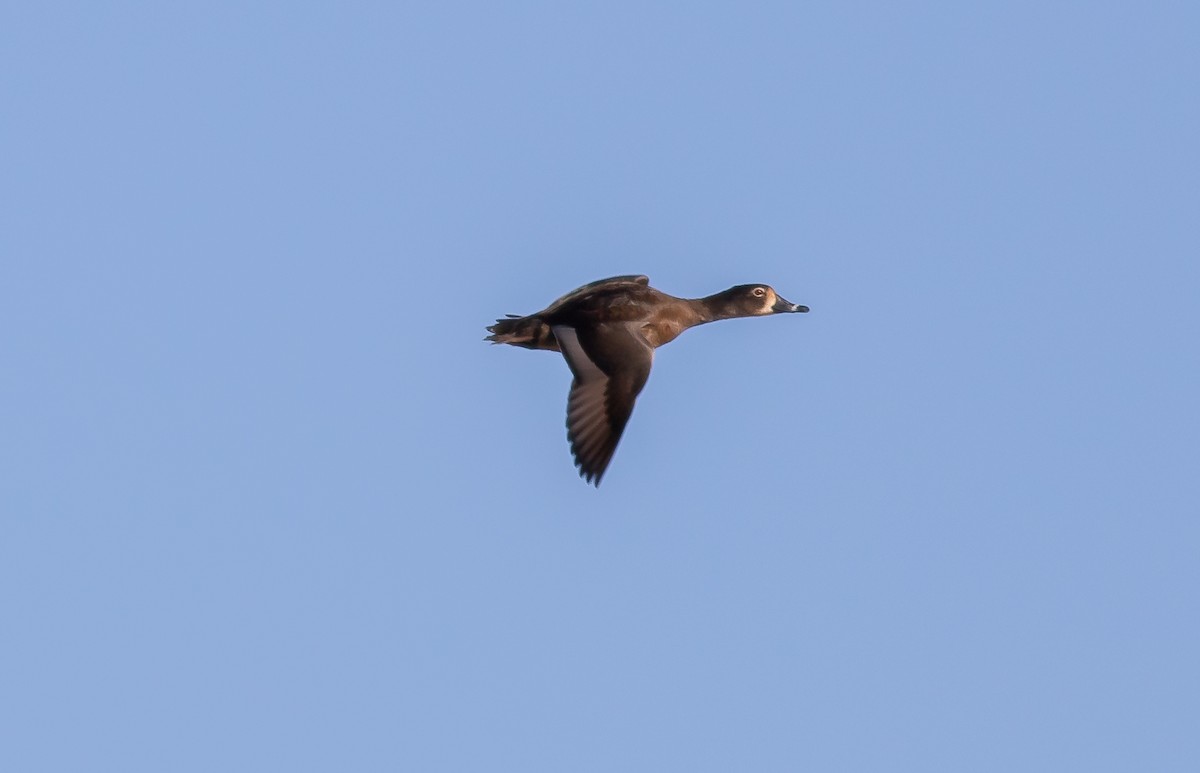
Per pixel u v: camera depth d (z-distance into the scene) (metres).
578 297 18.33
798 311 20.22
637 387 17.02
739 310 20.09
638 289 18.64
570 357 17.42
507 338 18.16
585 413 17.03
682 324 19.00
